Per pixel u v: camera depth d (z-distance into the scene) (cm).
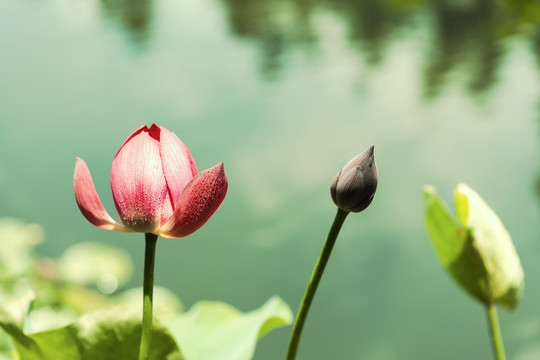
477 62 969
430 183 586
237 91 870
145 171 50
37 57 1059
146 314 49
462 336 412
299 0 1552
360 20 1318
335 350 407
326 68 987
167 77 934
